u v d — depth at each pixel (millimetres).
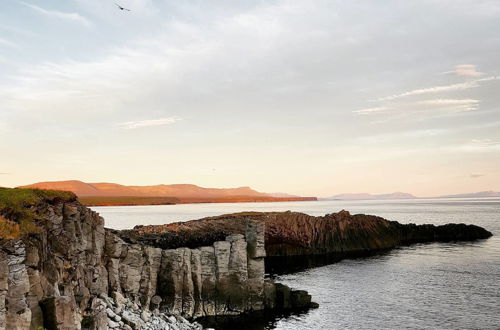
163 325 39500
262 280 52875
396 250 108188
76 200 40969
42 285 28031
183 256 49156
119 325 34688
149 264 46906
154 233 87375
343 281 72125
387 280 72312
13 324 23750
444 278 73062
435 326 47812
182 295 48750
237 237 52125
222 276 50750
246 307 51531
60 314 26516
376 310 53844
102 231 42875
